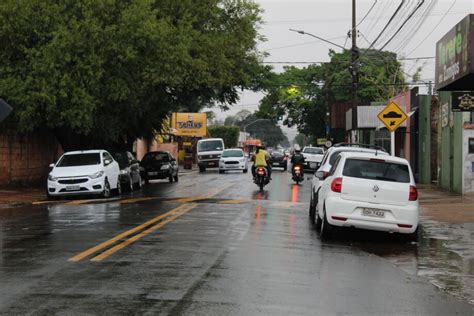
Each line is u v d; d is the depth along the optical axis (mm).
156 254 11625
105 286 8992
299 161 34875
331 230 14312
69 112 26562
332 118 65938
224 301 8297
